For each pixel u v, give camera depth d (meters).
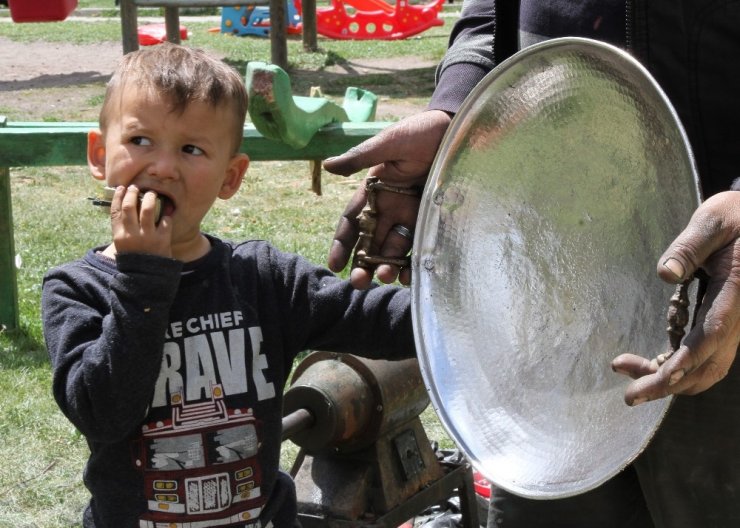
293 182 8.03
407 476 2.74
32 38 15.94
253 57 13.65
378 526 2.62
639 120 1.61
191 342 1.86
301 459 2.74
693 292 1.47
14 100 10.75
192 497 1.85
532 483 1.64
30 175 8.05
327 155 4.02
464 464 2.92
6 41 15.69
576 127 1.72
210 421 1.86
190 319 1.87
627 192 1.66
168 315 1.78
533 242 1.80
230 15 16.36
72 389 1.75
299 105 3.88
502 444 1.74
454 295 1.87
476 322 1.85
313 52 14.05
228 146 1.89
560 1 1.99
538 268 1.79
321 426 2.55
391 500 2.68
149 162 1.80
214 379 1.87
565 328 1.74
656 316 1.59
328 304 1.99
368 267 2.00
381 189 2.00
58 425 3.90
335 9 15.95
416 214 2.04
